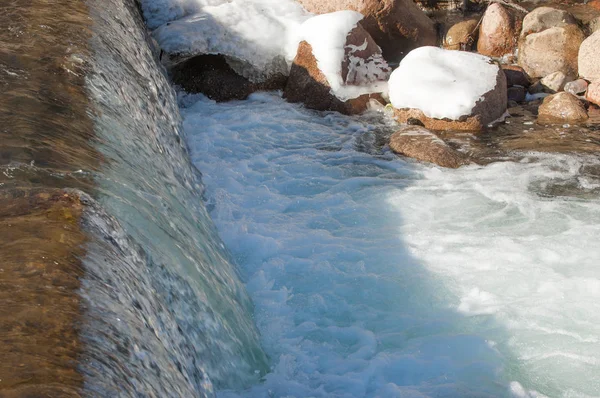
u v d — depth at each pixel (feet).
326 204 22.91
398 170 25.39
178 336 11.78
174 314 12.35
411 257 19.63
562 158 25.82
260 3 34.09
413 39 35.37
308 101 31.35
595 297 17.80
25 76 16.96
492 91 29.17
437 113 28.76
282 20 33.32
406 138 26.96
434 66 29.76
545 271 18.89
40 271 9.75
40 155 13.69
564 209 22.20
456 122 28.71
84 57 18.71
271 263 19.21
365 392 14.83
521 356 16.01
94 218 11.51
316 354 15.90
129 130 17.65
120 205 13.30
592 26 35.22
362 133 28.91
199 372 11.96
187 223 16.43
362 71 31.40
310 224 21.70
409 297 18.02
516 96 31.76
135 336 9.66
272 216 22.16
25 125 14.67
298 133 28.86
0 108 15.26
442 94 28.86
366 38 31.99
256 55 32.40
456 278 18.69
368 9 34.14
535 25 34.83
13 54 18.06
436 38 36.60
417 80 29.40
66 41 19.44
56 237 10.60
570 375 15.42
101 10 23.34
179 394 9.90
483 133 28.48
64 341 8.65
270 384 14.49
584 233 20.72
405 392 14.78
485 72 29.58
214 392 12.28
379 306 17.70
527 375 15.46
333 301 17.84
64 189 12.08
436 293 18.13
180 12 33.81
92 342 8.85
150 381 9.20
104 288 10.06
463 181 24.34
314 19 32.07
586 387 15.10
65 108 16.10
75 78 17.61
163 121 22.47
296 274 18.92
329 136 28.60
